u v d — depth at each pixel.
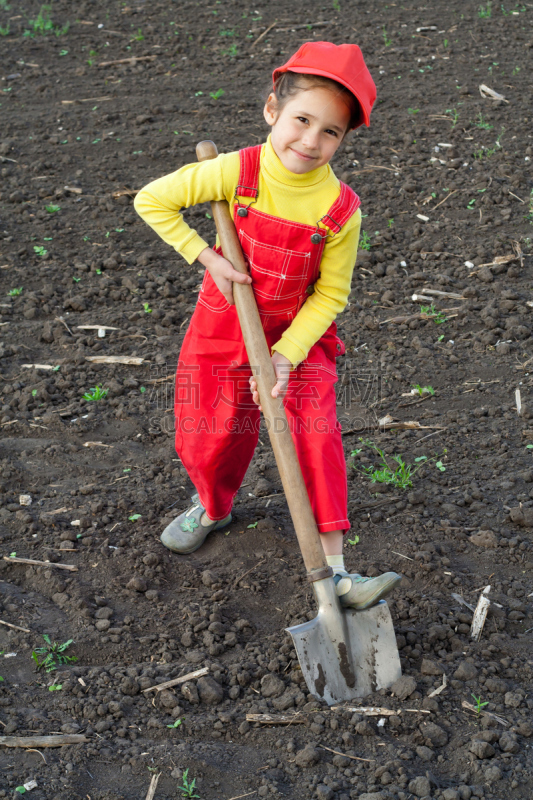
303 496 2.55
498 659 2.71
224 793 2.22
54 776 2.24
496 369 4.50
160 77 8.47
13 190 6.46
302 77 2.27
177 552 3.27
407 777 2.25
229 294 2.62
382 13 9.95
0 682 2.57
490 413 4.14
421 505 3.54
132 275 5.53
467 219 6.00
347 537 3.35
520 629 2.85
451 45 8.96
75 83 8.38
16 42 9.40
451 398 4.30
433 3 10.29
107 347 4.82
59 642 2.76
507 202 6.12
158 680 2.60
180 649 2.78
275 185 2.45
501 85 7.97
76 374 4.54
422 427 4.07
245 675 2.62
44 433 4.07
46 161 6.87
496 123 7.27
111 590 3.05
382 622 2.61
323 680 2.52
